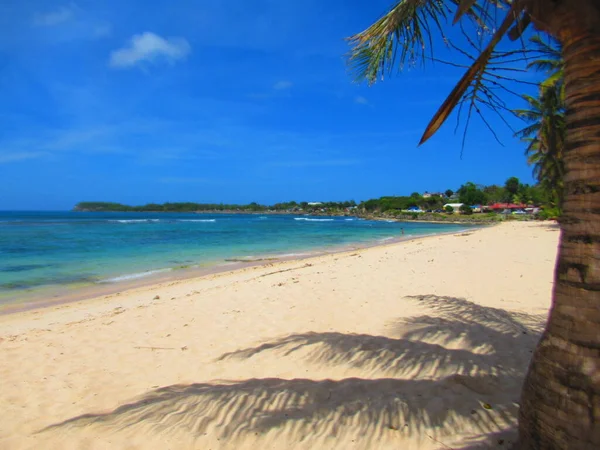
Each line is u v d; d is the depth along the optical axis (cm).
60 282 1280
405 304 738
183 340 602
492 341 515
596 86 212
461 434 303
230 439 321
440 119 301
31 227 4512
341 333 577
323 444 307
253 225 5991
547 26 232
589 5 208
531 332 556
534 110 2964
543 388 227
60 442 338
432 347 493
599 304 210
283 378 440
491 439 289
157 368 501
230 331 632
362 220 9662
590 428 207
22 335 670
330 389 389
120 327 680
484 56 281
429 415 328
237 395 380
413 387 384
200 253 2102
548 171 3094
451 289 859
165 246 2464
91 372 497
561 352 219
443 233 3956
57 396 435
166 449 317
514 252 1547
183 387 427
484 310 664
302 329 622
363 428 320
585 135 215
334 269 1238
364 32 349
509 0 289
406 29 367
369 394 376
